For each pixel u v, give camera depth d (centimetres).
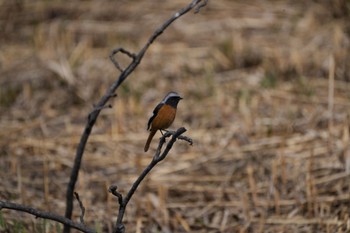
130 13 1788
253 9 1759
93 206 1148
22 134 1356
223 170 1221
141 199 1156
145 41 1644
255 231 1078
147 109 1412
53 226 1037
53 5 1853
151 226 1098
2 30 1769
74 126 1378
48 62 1570
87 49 1625
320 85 1454
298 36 1627
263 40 1619
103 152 1292
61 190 1188
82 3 1856
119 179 1212
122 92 1447
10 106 1463
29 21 1803
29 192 1177
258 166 1217
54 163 1260
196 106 1409
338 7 1675
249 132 1312
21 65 1594
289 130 1307
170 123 824
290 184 1166
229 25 1689
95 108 891
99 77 1512
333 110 1363
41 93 1490
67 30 1727
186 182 1198
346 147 1219
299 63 1495
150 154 1280
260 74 1496
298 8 1753
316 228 1071
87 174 1230
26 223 1075
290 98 1409
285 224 1088
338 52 1522
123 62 1566
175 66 1541
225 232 1084
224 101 1403
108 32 1700
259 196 1152
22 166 1253
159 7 1803
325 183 1162
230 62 1540
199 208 1139
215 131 1329
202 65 1540
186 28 1688
